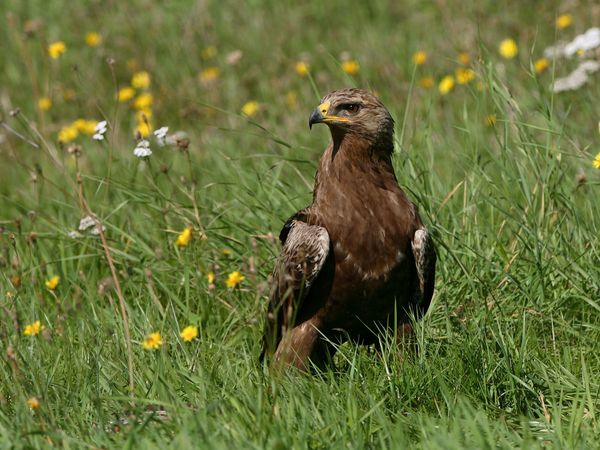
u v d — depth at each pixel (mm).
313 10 22750
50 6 23656
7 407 9109
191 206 12406
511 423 8820
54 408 8891
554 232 11250
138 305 10766
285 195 12250
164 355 9289
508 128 12953
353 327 10266
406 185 11789
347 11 22469
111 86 20234
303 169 14000
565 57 16391
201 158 15461
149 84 19938
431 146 12508
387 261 9938
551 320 10273
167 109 18750
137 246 12203
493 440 7949
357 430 8148
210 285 10547
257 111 17344
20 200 14922
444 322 10617
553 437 8133
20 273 11227
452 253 10805
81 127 16766
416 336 9844
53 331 10406
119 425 8430
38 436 8234
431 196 11797
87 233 12297
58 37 22250
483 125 14586
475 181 12234
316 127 16234
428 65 18531
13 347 9359
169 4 22875
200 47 21203
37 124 18812
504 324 10188
